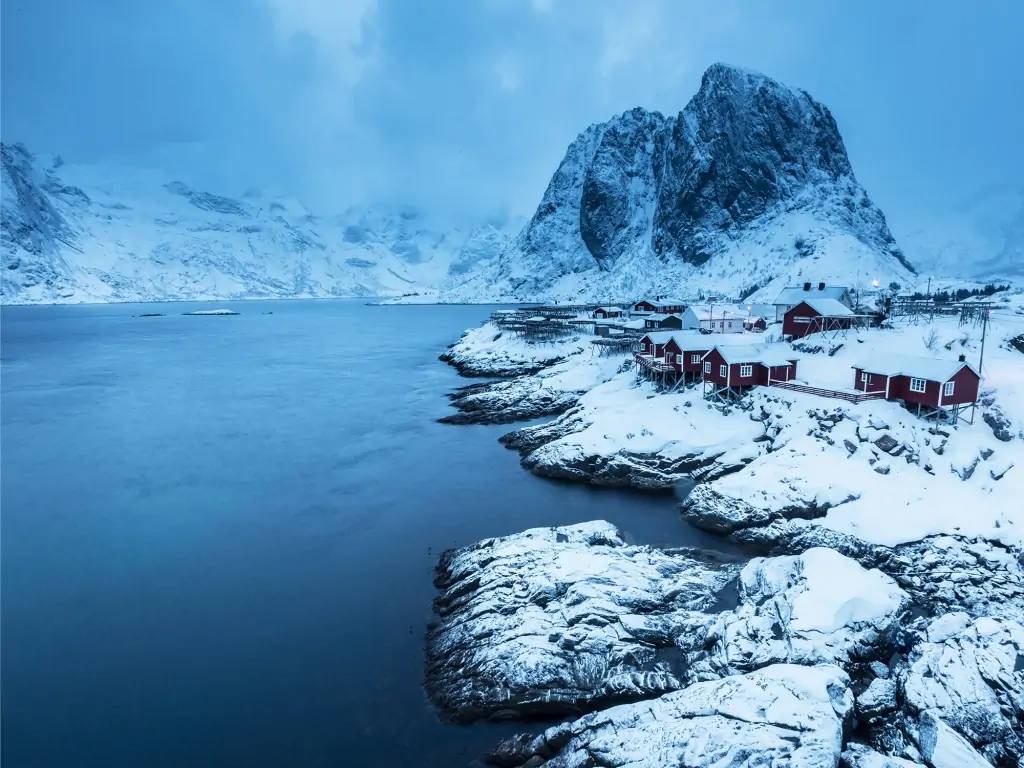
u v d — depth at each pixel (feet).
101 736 82.58
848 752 66.49
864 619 89.56
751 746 65.21
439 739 80.69
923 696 73.82
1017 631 77.20
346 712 86.02
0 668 96.84
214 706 87.81
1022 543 118.62
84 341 580.30
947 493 137.39
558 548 120.67
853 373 198.90
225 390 325.62
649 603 102.01
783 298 324.60
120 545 140.26
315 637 103.76
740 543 136.46
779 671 76.79
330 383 344.28
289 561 131.44
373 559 131.85
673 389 218.38
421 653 98.68
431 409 276.41
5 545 140.87
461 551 127.24
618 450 182.09
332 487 176.45
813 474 147.74
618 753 68.95
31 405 290.15
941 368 162.61
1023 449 147.84
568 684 85.56
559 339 397.60
